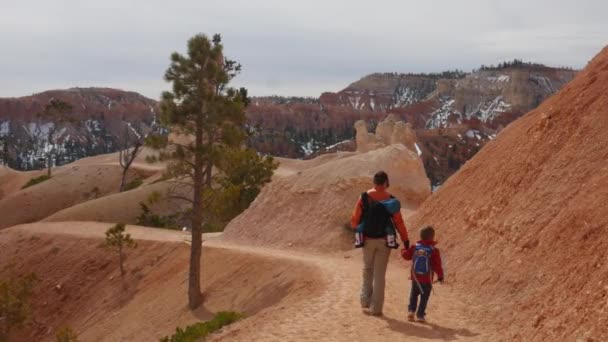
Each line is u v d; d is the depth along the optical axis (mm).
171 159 26719
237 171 40656
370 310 11422
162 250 36094
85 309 36125
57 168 99625
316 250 26219
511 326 9539
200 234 26578
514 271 11469
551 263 10375
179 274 31531
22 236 47719
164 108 26625
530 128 15875
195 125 27312
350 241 26219
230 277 25875
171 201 56219
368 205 11031
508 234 12789
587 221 10070
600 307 7547
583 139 12977
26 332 37688
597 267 8398
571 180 12172
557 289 9133
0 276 43062
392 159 29703
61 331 29547
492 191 15398
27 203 74250
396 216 10922
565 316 8211
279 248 28031
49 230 48094
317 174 30875
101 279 37781
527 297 10125
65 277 39875
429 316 11055
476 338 9539
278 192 32281
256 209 33188
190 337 15797
